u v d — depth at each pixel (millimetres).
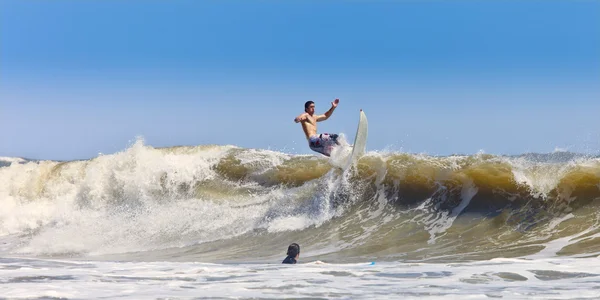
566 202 10031
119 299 5070
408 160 12297
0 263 8594
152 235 12992
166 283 6094
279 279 6320
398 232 10719
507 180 10812
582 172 10289
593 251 8391
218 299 5094
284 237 11680
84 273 6980
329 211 12094
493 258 8461
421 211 11227
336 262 9305
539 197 10328
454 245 9688
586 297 4961
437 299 5000
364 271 6898
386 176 12117
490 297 5043
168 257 11047
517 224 9969
